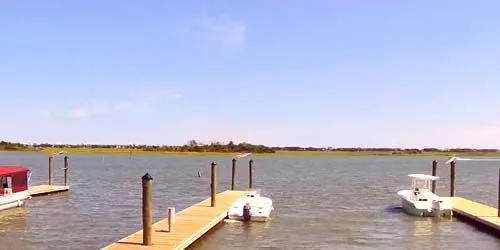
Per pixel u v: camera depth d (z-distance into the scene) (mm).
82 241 34500
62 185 76875
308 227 40375
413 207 46406
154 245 28734
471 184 91125
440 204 44719
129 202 57406
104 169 135000
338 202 58562
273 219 44125
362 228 40250
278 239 35469
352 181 96125
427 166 184000
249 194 46531
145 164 171625
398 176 114375
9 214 46844
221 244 33500
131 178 98750
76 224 41500
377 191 73812
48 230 38625
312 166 172875
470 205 48281
